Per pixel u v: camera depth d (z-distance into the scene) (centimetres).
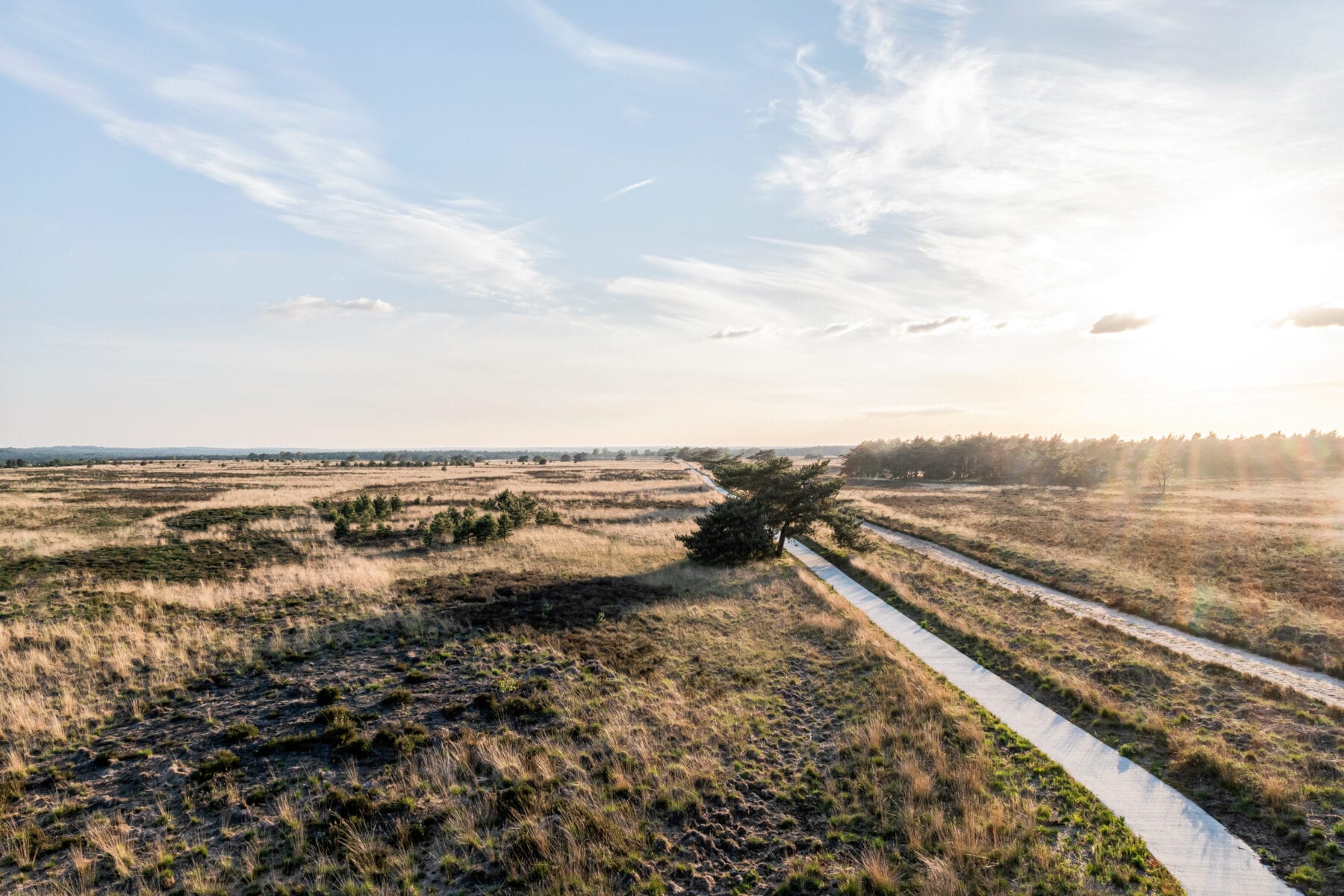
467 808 962
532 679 1427
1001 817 951
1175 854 870
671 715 1293
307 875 822
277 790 997
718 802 1015
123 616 1722
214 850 867
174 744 1116
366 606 1930
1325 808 966
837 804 1010
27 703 1225
